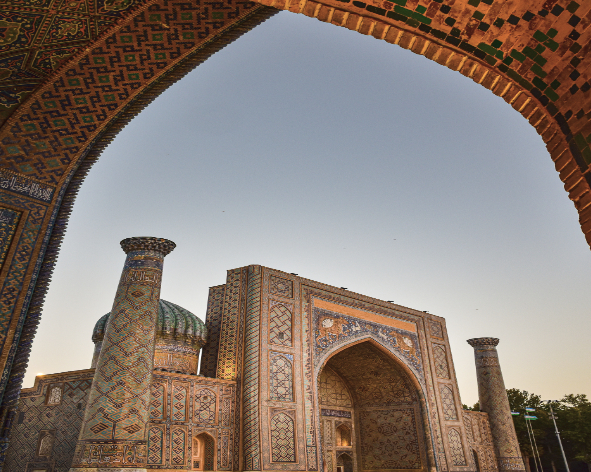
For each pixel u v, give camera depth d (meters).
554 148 2.06
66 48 3.06
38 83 3.19
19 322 3.13
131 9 2.99
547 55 1.97
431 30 2.14
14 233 3.26
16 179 3.35
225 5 3.18
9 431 2.92
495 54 2.10
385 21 2.18
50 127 3.39
